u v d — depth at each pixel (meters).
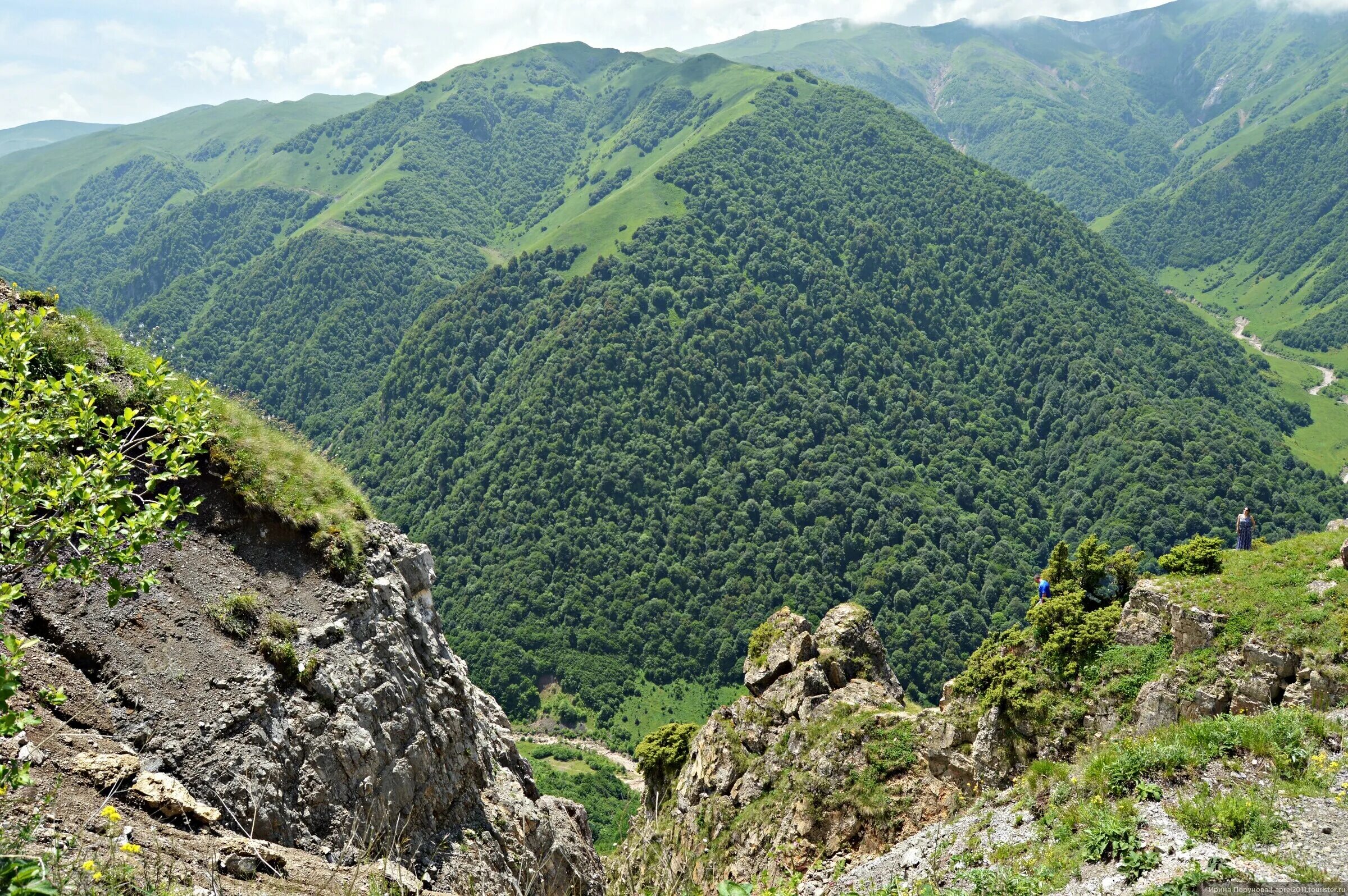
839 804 29.19
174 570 14.38
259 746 12.81
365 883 11.95
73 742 11.14
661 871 18.97
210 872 10.16
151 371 11.75
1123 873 13.02
